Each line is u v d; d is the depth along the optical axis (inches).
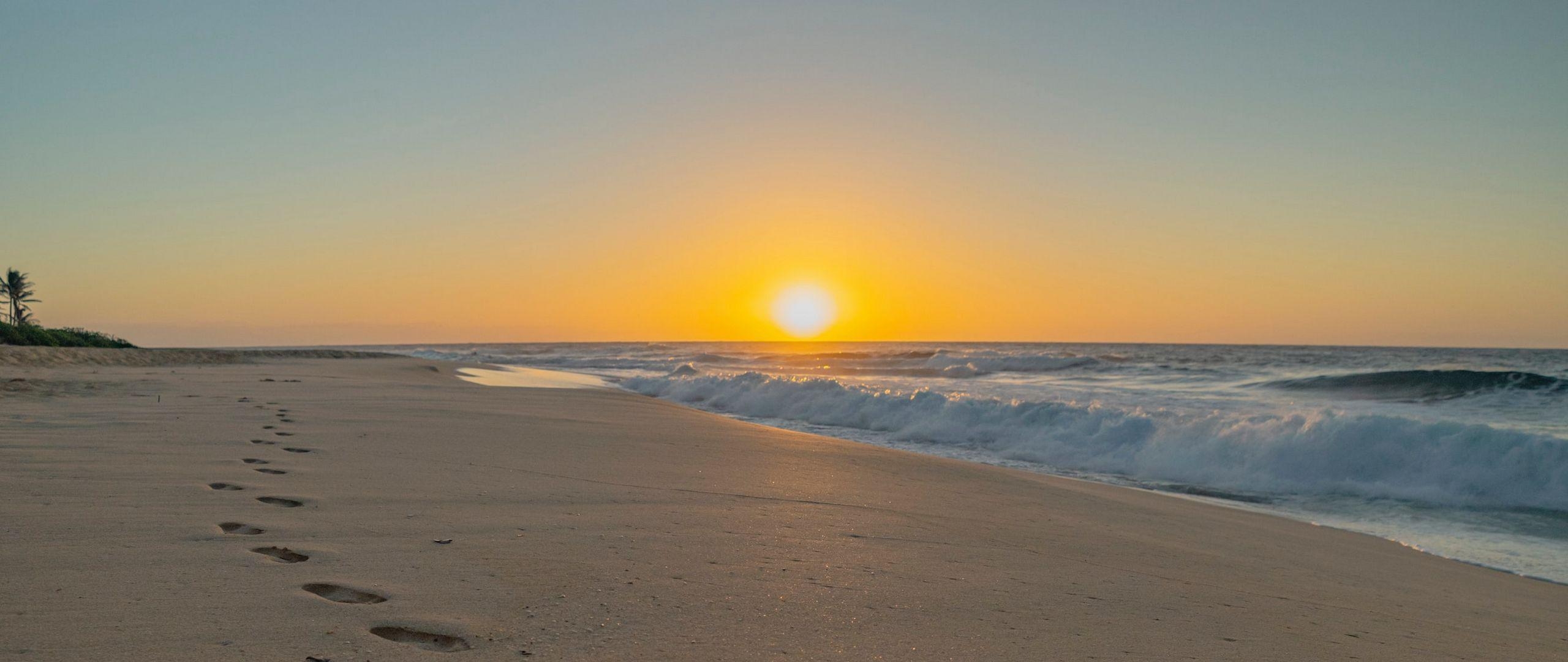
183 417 358.9
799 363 1553.9
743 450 357.1
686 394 787.4
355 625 112.7
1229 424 409.7
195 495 193.3
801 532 195.0
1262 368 1154.0
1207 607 156.9
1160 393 788.0
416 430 355.9
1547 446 326.0
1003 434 482.9
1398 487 337.4
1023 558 186.4
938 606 141.8
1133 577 177.0
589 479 252.5
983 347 4197.8
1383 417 374.0
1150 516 267.7
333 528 169.2
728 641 116.2
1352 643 141.4
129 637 103.0
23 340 1152.2
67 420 329.4
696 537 181.2
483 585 135.3
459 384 784.3
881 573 161.3
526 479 245.8
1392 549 246.4
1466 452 341.4
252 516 175.0
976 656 117.6
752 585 145.7
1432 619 167.2
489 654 105.3
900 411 561.6
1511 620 173.5
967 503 261.1
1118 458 413.4
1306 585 188.1
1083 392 796.6
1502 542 263.6
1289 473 360.2
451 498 207.5
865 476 303.1
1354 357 1691.7
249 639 105.0
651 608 128.6
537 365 1582.2
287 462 251.6
